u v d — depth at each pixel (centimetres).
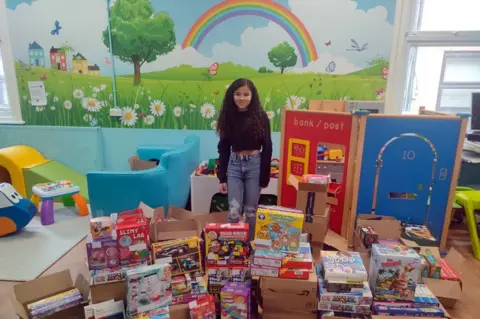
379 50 308
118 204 251
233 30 314
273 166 301
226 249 165
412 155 217
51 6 321
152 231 185
